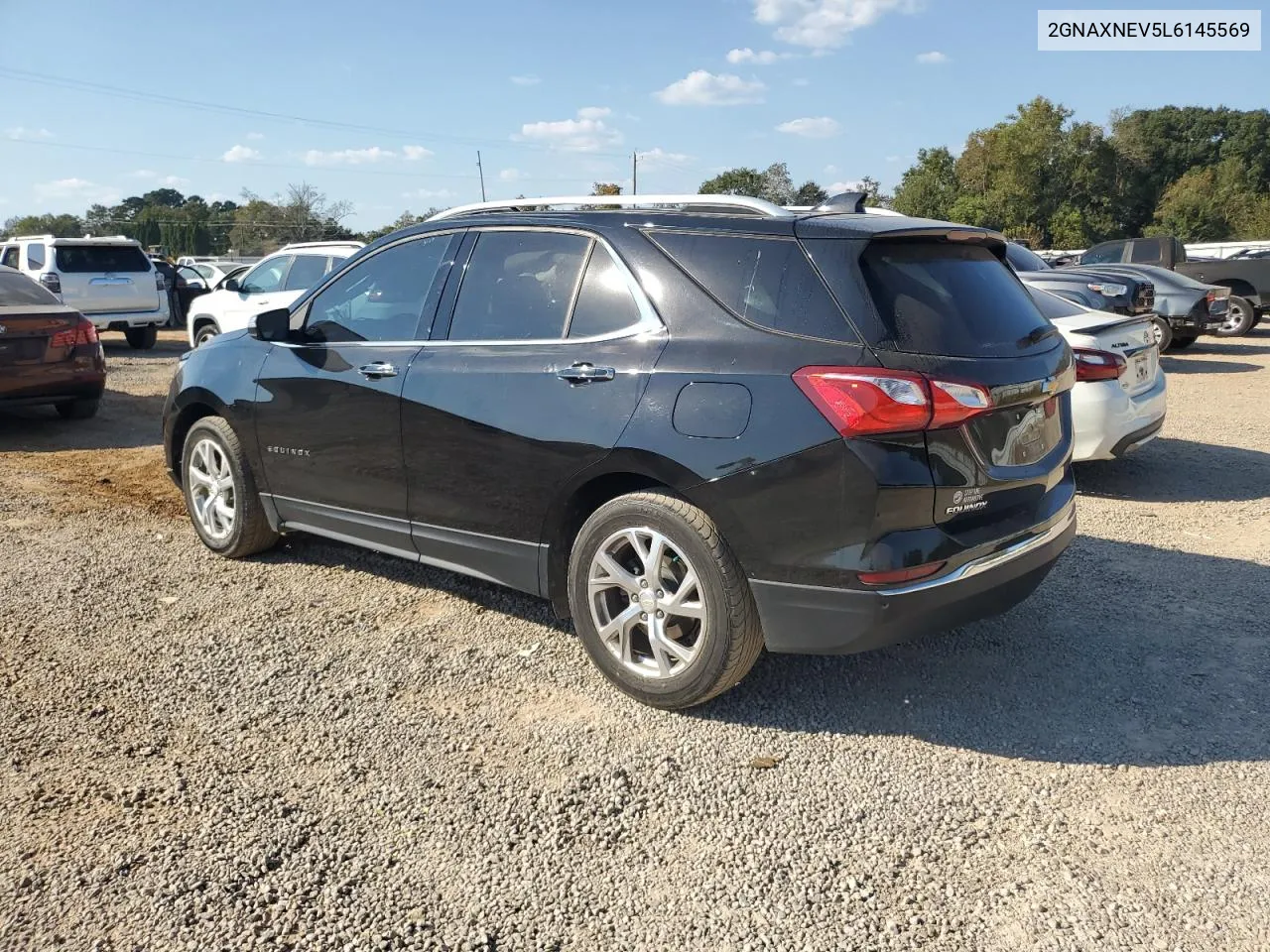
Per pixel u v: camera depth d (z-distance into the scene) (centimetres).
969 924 251
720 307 341
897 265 333
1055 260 2362
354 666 400
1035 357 352
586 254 380
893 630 318
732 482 324
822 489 311
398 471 426
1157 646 419
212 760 329
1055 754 333
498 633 433
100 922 251
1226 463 771
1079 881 268
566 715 360
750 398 323
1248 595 477
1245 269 1812
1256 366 1395
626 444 345
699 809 302
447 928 250
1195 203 7081
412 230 449
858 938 246
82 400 930
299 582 496
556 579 387
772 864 276
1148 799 306
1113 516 622
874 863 276
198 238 10906
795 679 388
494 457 386
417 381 412
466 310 413
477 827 292
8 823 291
